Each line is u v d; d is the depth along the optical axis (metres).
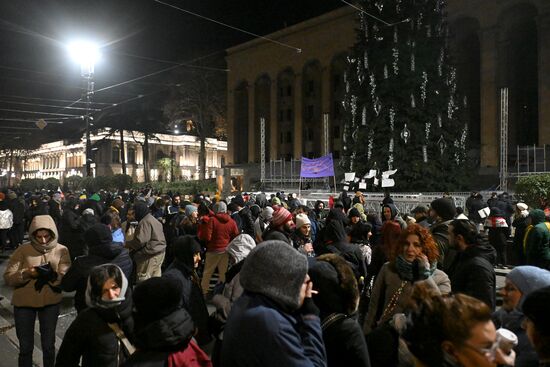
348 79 27.30
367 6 26.84
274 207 9.58
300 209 10.75
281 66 57.81
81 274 4.51
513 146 39.91
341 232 5.94
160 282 2.68
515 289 2.92
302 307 2.62
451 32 37.53
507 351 2.08
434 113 24.44
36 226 4.96
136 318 2.67
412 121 23.97
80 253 9.11
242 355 2.23
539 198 14.32
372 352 3.12
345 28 51.06
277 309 2.36
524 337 2.67
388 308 3.89
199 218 10.58
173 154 93.50
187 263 4.51
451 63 26.86
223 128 66.06
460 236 4.27
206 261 9.24
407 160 23.52
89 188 26.84
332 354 2.79
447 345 1.79
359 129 25.20
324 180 32.78
